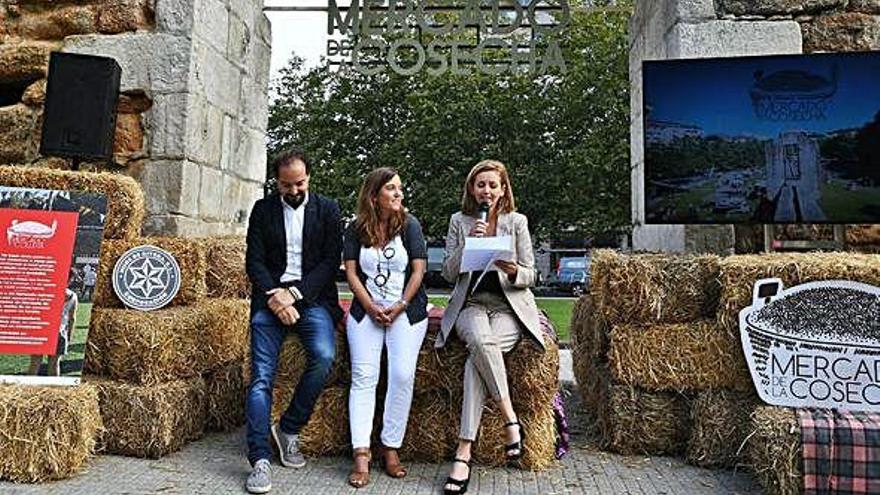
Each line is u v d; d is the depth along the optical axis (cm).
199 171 483
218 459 347
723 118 420
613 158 1588
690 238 458
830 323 323
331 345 332
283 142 2214
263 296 342
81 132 413
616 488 315
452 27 686
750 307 335
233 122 545
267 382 327
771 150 413
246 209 576
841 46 456
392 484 315
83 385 327
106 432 342
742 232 461
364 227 337
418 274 335
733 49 455
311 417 350
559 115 1741
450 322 334
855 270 324
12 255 342
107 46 471
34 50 479
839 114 405
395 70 688
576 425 432
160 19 468
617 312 363
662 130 429
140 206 385
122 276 366
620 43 1653
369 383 327
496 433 340
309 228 346
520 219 345
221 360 393
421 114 1816
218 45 511
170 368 352
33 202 349
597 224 1666
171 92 463
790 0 459
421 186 1788
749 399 344
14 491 293
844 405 317
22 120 475
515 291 335
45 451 303
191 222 472
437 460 348
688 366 352
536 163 1761
